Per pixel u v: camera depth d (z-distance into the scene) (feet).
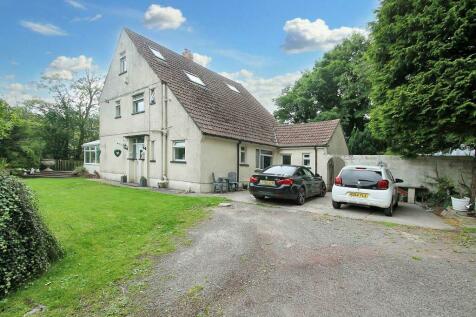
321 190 44.32
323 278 13.50
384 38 34.71
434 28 28.99
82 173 77.00
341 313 10.41
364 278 13.52
